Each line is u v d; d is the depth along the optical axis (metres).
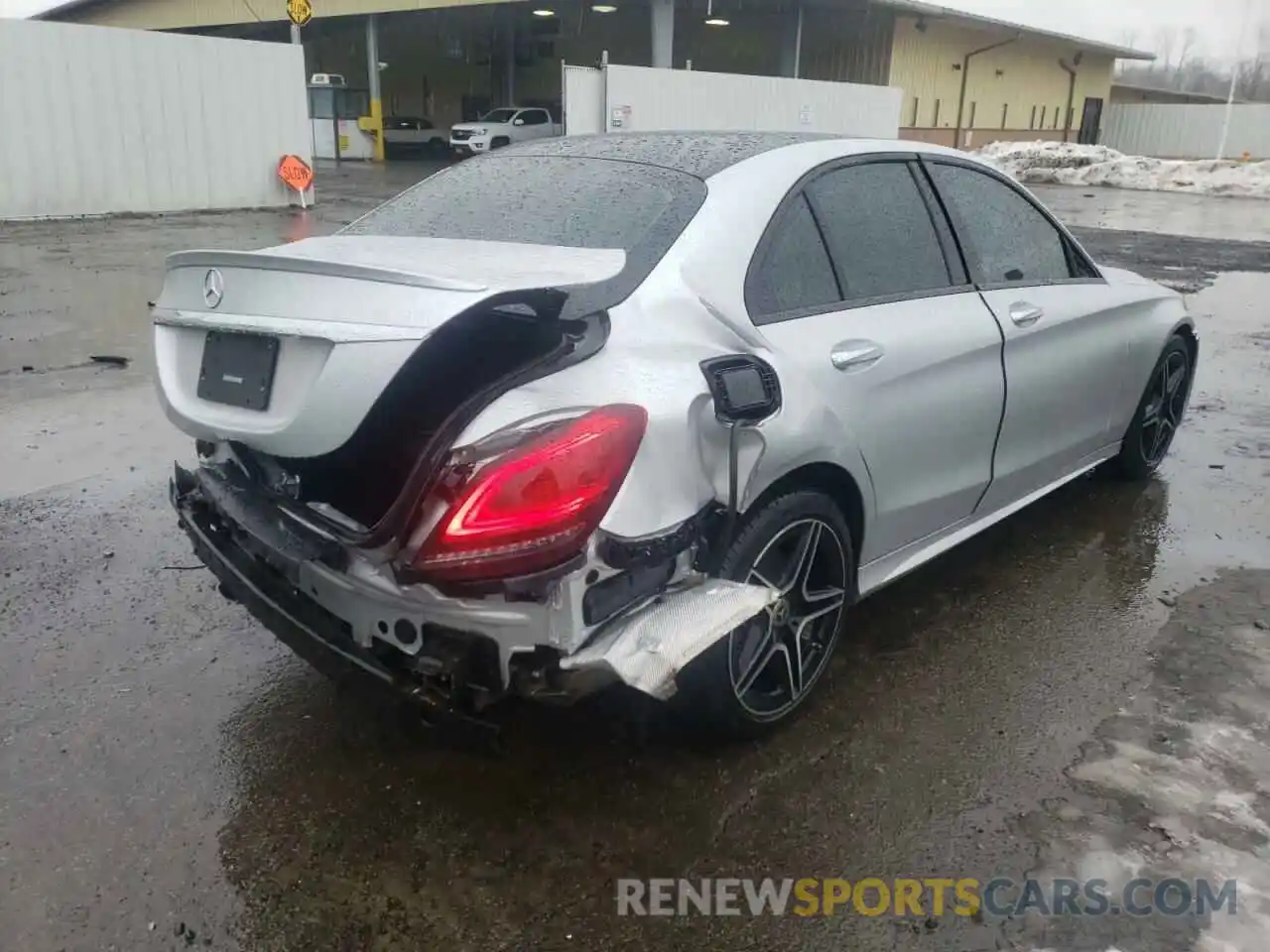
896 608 3.85
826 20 31.78
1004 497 4.00
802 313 2.98
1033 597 3.94
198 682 3.27
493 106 40.91
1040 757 2.95
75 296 9.59
